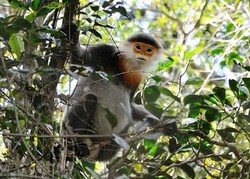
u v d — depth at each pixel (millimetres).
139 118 11523
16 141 8039
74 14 9195
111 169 8703
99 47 11344
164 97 12227
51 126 7977
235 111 9422
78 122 10430
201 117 9516
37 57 7922
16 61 7777
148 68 12086
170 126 9234
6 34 7941
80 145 10258
